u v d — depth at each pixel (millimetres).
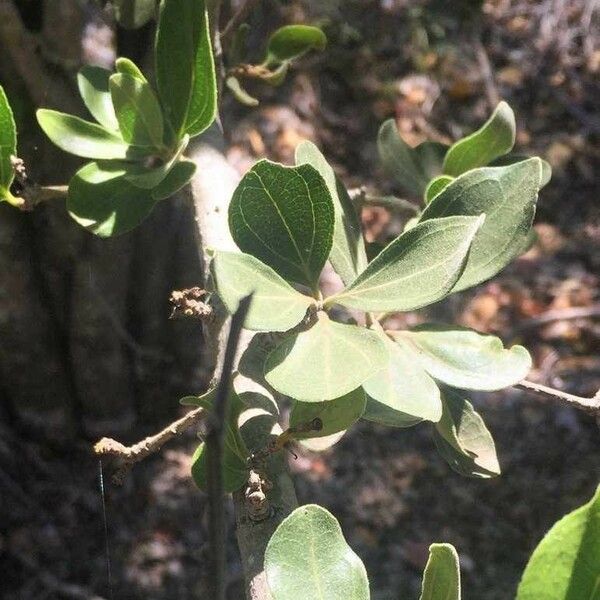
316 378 208
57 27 800
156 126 299
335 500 1335
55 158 888
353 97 1787
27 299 1068
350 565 193
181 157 296
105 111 325
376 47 1847
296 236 242
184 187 321
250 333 259
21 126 856
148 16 389
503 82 1915
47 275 1064
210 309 253
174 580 1192
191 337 1215
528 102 1905
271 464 234
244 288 219
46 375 1160
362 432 1421
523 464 1407
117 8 387
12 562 1183
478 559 1302
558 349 1559
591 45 1981
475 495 1371
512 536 1330
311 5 1796
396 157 391
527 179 260
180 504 1248
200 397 231
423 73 1845
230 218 240
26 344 1116
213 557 137
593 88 1933
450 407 289
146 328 1179
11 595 1163
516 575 1285
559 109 1896
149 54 527
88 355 1138
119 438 1249
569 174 1815
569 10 2010
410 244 232
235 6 1229
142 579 1194
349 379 207
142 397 1246
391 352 241
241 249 242
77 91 836
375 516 1327
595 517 142
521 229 258
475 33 1929
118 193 304
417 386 234
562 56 1959
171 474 1268
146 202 304
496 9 2016
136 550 1216
